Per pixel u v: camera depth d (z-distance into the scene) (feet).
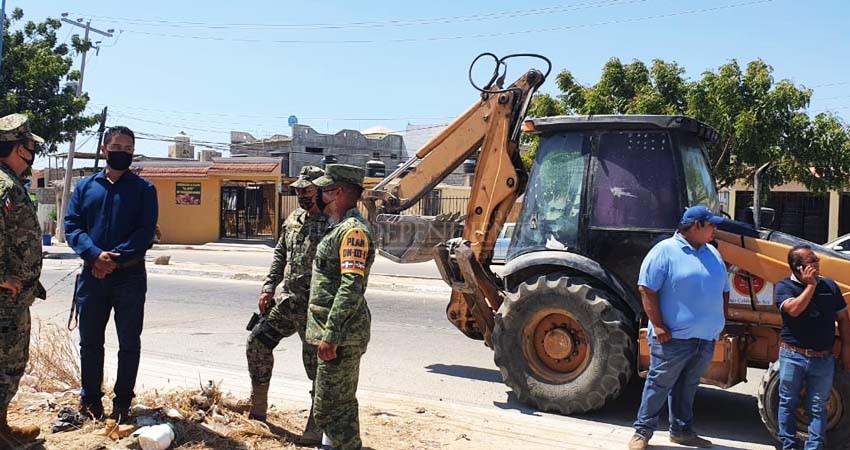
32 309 39.11
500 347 22.07
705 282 17.16
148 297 46.11
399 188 26.11
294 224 17.38
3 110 75.51
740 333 19.21
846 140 59.06
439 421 18.97
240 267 63.41
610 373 20.29
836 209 77.82
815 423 16.31
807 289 16.14
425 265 76.23
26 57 79.51
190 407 17.72
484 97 25.00
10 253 13.94
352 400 14.61
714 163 58.29
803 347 16.37
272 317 16.99
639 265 21.06
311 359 16.39
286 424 17.88
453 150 25.57
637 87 60.29
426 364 28.25
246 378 23.32
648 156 21.38
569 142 22.62
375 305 44.01
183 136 147.43
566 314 21.04
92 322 16.12
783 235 19.67
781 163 59.26
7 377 14.11
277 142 138.82
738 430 20.30
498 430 18.54
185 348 30.35
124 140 15.85
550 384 21.30
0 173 13.93
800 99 57.52
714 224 17.35
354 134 137.59
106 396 18.43
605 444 17.95
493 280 24.77
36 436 15.15
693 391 18.15
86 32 98.17
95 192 15.92
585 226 21.84
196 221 105.40
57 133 80.38
